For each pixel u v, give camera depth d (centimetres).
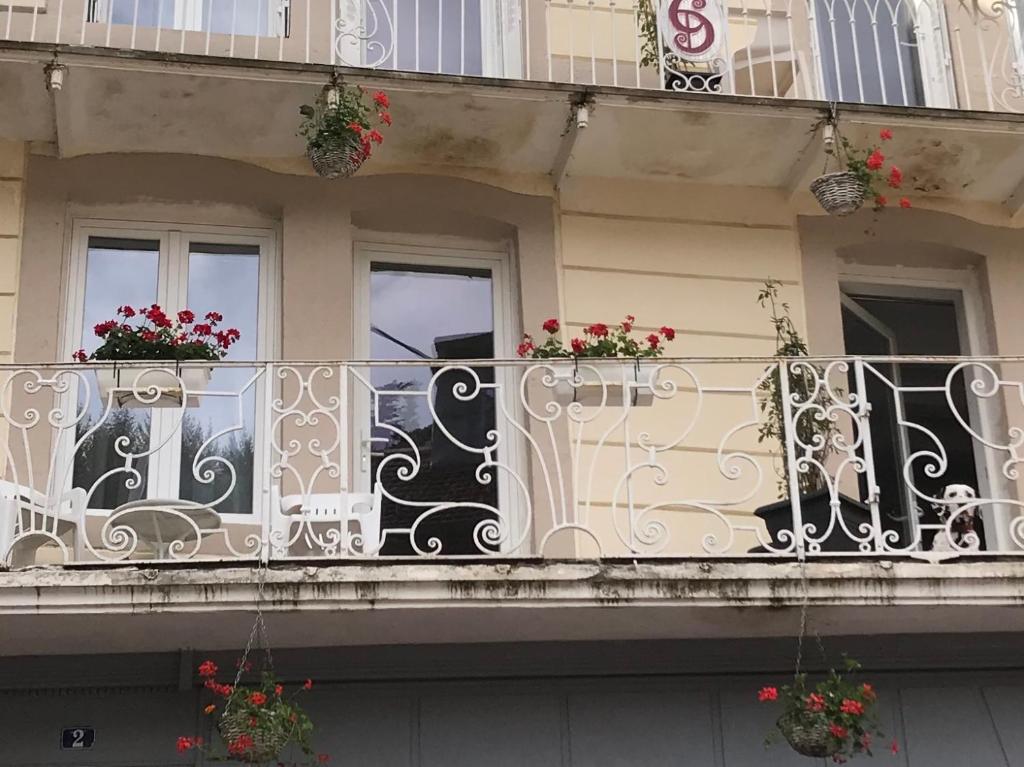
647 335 917
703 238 951
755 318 938
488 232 945
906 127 911
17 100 848
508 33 968
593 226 941
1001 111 938
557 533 862
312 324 884
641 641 802
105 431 855
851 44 1019
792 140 923
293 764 751
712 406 905
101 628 728
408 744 780
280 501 772
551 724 792
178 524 763
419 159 927
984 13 1012
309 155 845
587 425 888
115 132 882
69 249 892
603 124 897
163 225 914
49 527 794
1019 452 933
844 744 732
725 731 801
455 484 890
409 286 941
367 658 784
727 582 733
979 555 753
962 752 813
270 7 949
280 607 705
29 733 767
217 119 877
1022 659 828
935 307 1018
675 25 940
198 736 770
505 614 735
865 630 805
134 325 887
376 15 954
